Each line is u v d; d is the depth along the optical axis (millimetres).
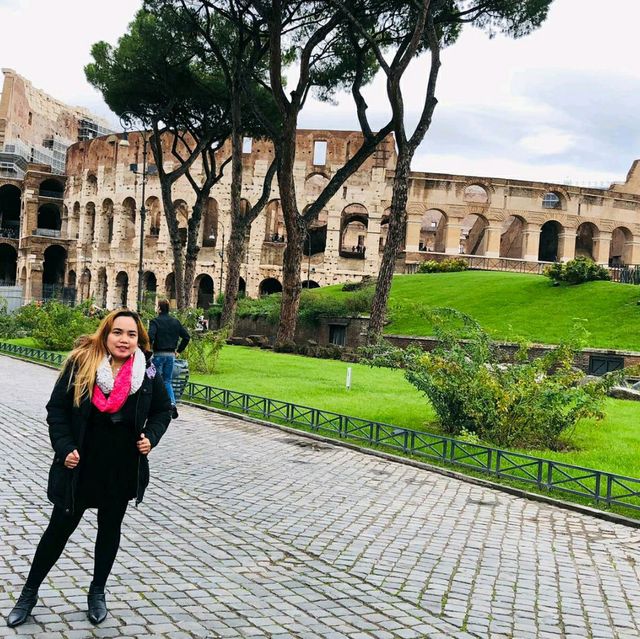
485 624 5973
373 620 5867
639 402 21641
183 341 15977
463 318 16531
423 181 70250
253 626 5547
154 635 5203
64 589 5965
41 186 89375
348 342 42906
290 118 29656
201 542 7656
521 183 70938
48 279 88938
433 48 28891
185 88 38656
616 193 73375
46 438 13000
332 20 28656
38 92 101250
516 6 30516
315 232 76750
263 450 13383
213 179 42031
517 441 14539
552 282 44094
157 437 5445
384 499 10273
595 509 10125
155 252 74938
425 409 18328
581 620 6227
